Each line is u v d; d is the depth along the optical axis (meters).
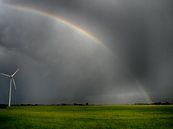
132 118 47.66
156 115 54.31
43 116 51.31
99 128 34.81
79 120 44.00
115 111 69.31
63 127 35.56
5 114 55.78
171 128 34.94
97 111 70.38
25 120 43.59
